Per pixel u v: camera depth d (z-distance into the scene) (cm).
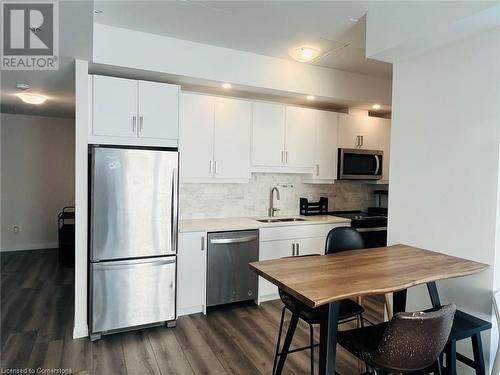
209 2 242
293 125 404
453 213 225
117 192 279
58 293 378
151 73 308
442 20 198
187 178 346
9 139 554
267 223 370
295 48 328
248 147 377
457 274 182
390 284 159
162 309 299
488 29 203
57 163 586
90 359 249
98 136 288
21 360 246
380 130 469
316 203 462
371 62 365
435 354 145
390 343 139
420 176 247
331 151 433
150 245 292
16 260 509
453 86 225
